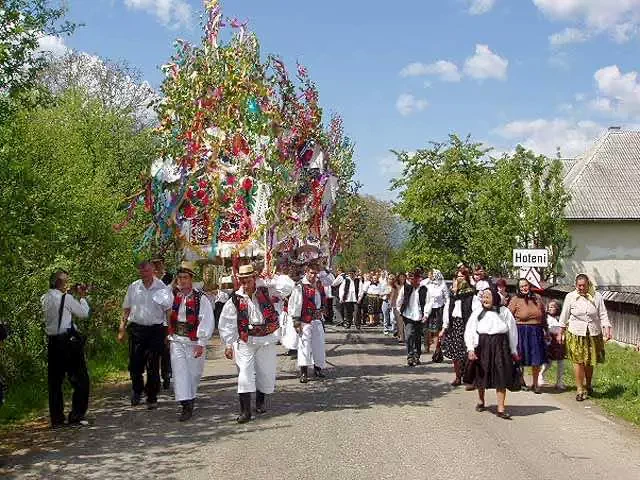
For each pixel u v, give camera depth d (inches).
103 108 784.3
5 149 334.6
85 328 535.8
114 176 720.3
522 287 468.8
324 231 622.5
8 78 335.9
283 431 336.5
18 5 336.5
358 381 498.9
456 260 1277.1
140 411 388.8
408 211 1314.0
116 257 534.0
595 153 1544.0
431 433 334.3
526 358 458.0
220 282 565.6
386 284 946.1
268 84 484.4
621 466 281.1
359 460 283.7
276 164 482.3
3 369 416.2
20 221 328.2
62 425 352.2
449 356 485.1
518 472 268.8
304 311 497.4
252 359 364.5
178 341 366.6
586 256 1421.0
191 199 497.0
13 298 396.5
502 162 1179.9
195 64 479.5
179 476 262.7
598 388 478.6
